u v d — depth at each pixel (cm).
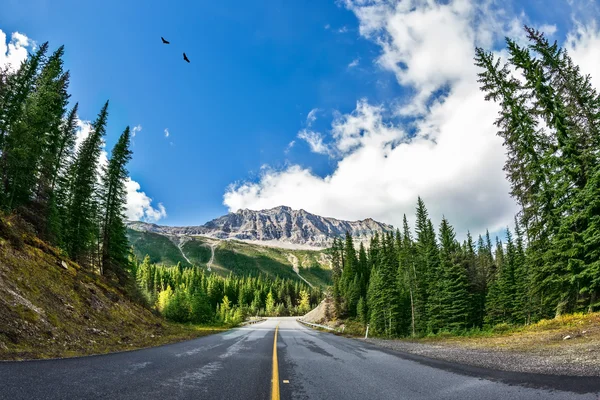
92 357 798
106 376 548
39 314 1035
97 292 1836
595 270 1733
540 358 894
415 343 1722
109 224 2986
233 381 571
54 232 2319
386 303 4228
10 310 928
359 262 7856
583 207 1881
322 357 1012
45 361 668
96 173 2983
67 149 3247
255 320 7725
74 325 1175
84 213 2806
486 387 550
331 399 461
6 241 1384
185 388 491
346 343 1686
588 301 1894
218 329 3362
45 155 2575
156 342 1430
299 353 1121
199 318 4119
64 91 3109
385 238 6894
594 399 456
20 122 2312
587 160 1869
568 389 520
